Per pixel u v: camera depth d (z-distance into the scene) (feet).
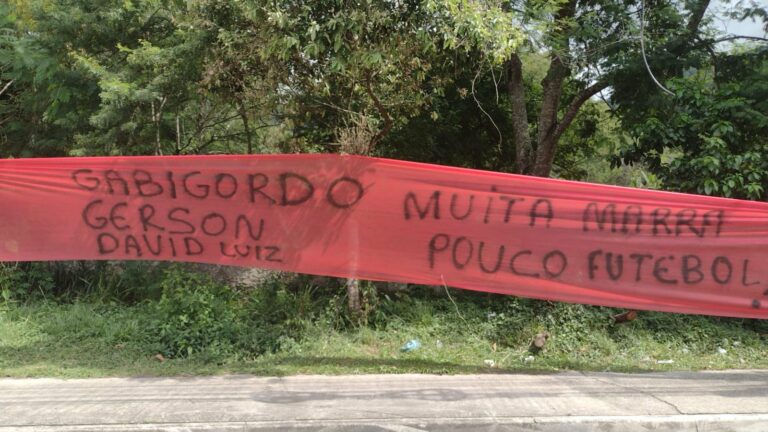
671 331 23.82
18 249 20.93
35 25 26.91
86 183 20.97
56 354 20.52
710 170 23.98
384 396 17.48
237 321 22.31
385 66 21.43
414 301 25.32
